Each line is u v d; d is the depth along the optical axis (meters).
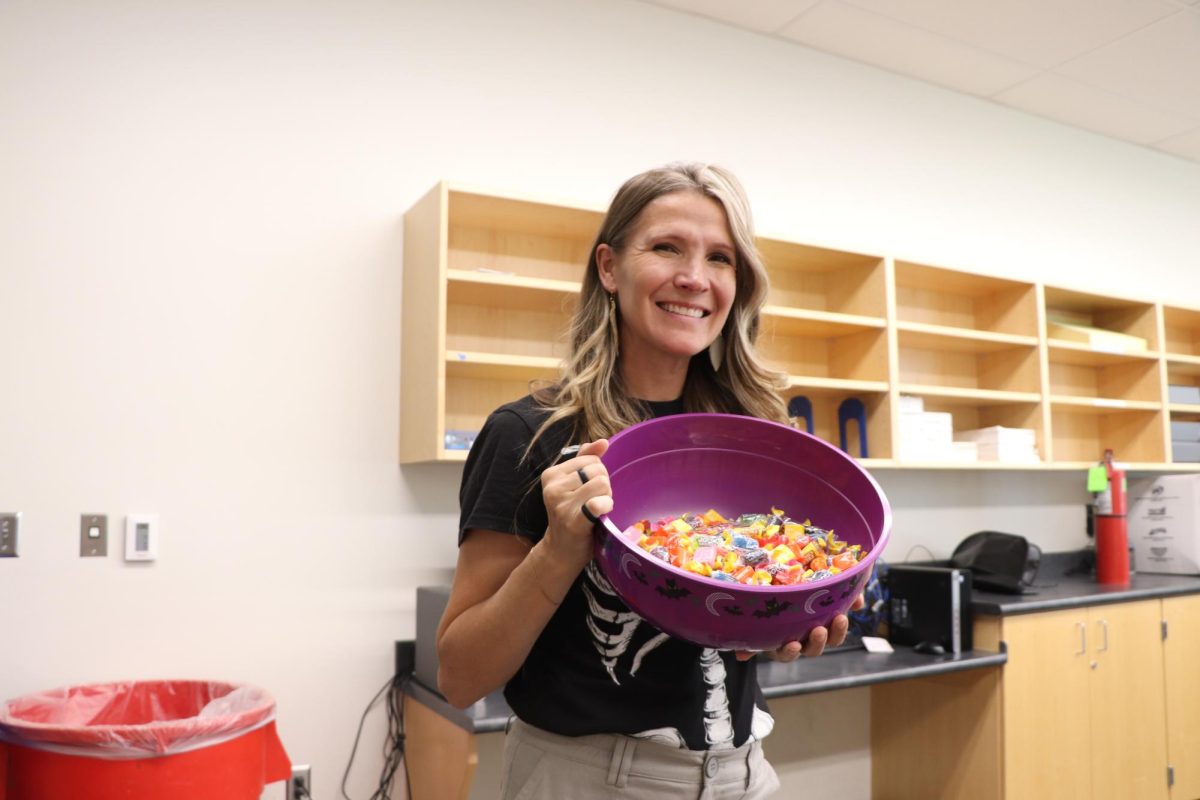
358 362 2.65
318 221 2.63
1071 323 4.25
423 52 2.82
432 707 2.37
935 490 3.73
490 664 0.96
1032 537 4.01
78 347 2.33
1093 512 4.08
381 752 2.59
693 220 1.05
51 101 2.34
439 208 2.48
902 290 3.70
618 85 3.15
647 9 3.22
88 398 2.33
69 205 2.34
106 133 2.39
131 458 2.37
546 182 2.99
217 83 2.53
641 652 1.00
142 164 2.43
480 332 2.81
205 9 2.53
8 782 1.89
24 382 2.27
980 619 3.01
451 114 2.84
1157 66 3.68
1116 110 4.14
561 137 3.03
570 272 2.96
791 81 3.51
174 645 2.38
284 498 2.53
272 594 2.50
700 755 1.02
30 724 1.86
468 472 1.06
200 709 2.29
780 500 1.11
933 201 3.84
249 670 2.46
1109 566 3.70
